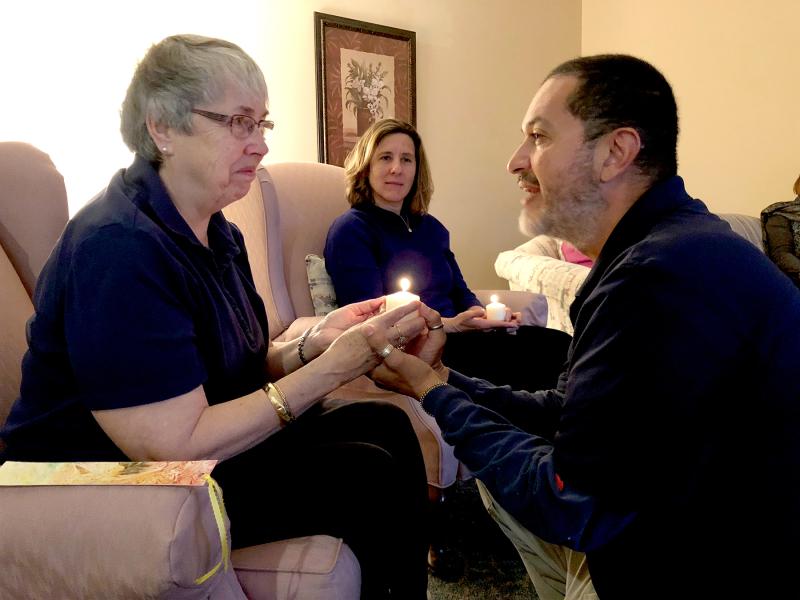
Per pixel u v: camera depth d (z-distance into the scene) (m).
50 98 2.15
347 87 2.75
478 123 3.27
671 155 0.82
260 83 0.87
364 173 1.99
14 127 2.11
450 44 3.10
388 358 0.94
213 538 0.64
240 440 0.83
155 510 0.61
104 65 2.23
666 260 0.68
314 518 0.89
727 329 0.67
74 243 0.77
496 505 1.08
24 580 0.63
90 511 0.62
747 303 0.67
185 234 0.86
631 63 0.81
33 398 0.84
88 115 2.23
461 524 1.74
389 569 0.97
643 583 0.76
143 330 0.75
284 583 0.77
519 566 1.54
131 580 0.60
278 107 2.63
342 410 1.18
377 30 2.80
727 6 3.01
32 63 2.11
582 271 2.28
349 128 2.78
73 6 2.15
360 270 1.84
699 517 0.73
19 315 1.08
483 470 0.84
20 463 0.69
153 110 0.82
